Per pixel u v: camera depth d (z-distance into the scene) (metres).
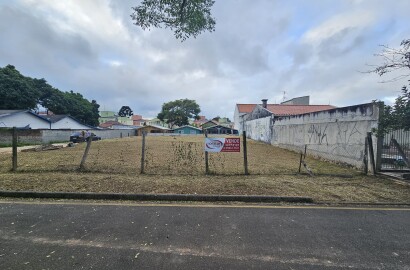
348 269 2.79
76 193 5.47
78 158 12.03
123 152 15.32
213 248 3.22
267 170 8.88
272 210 4.78
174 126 83.88
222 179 7.03
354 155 10.02
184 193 5.60
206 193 5.63
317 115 13.73
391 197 5.68
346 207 5.02
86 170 7.88
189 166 9.47
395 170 8.30
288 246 3.31
